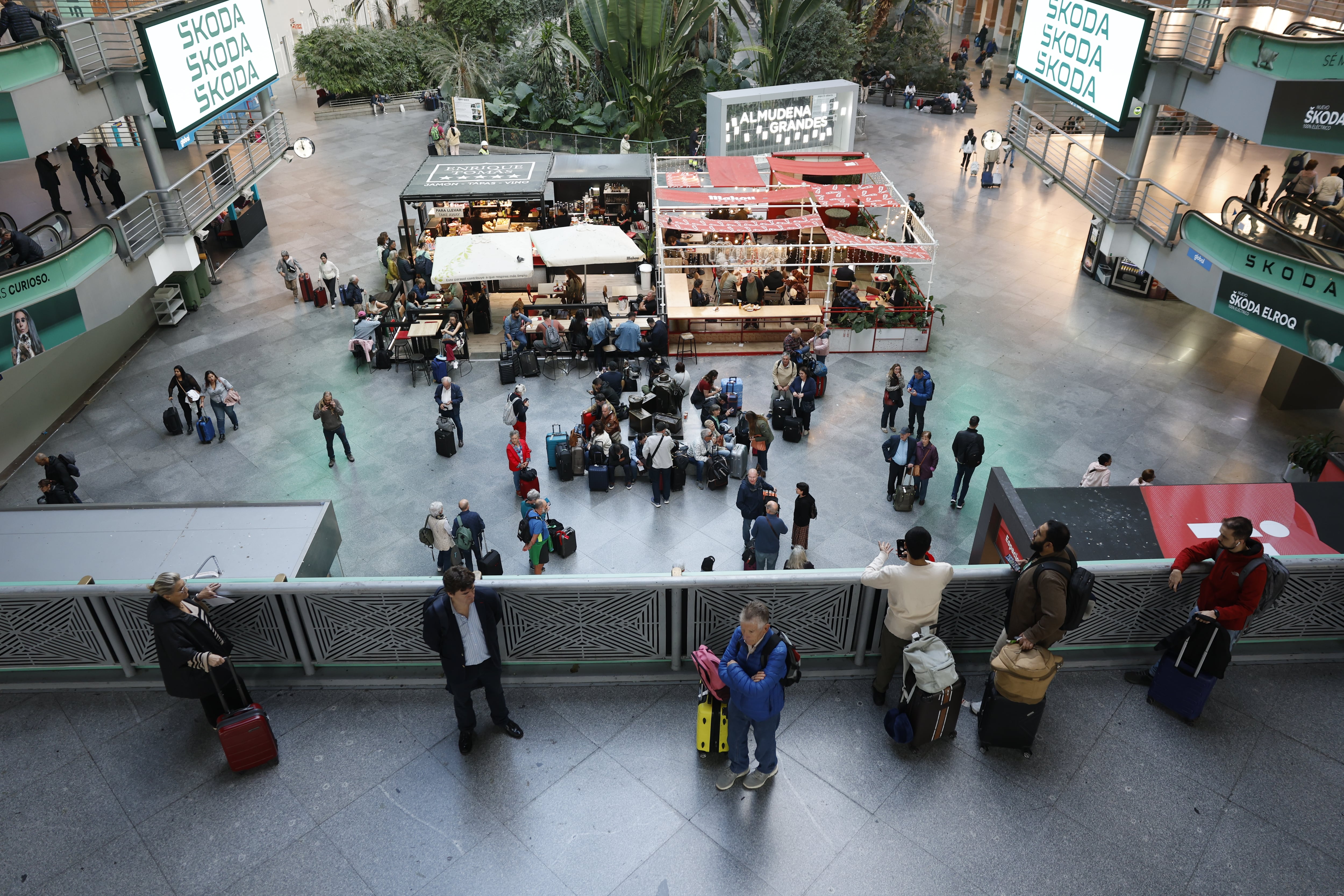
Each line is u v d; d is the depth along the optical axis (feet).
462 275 63.21
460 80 127.75
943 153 114.32
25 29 44.78
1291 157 56.70
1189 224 51.11
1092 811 17.94
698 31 110.52
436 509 39.93
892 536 46.39
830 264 66.49
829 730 19.85
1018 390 60.23
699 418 56.95
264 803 18.42
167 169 70.44
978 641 21.02
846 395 60.18
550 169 84.02
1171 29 51.03
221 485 51.06
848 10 134.21
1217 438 54.44
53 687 21.15
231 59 64.28
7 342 43.04
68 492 46.42
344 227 91.25
